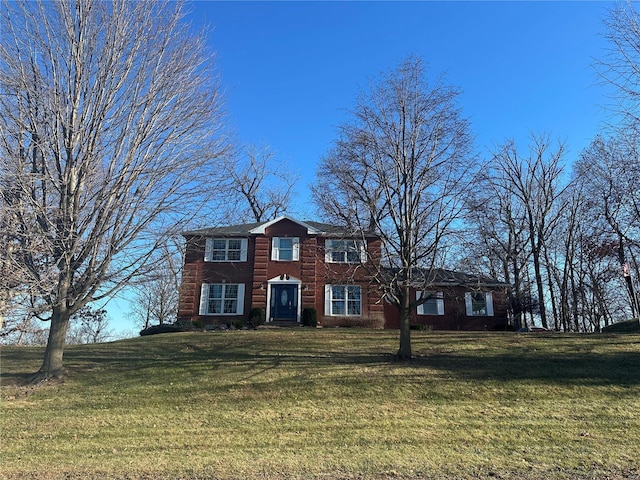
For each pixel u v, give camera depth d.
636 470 6.95
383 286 14.88
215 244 26.61
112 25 12.99
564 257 33.81
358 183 14.96
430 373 13.57
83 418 10.51
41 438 9.23
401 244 14.89
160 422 10.19
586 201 30.17
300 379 13.20
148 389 12.66
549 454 7.73
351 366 14.48
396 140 15.07
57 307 13.30
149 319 41.97
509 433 8.94
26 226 11.09
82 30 12.84
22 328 13.24
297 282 25.64
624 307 34.97
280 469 7.28
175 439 9.04
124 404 11.52
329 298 25.44
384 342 18.39
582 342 17.44
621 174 18.44
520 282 31.19
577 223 32.50
